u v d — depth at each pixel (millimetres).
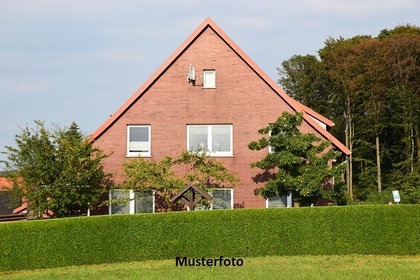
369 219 23766
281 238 23641
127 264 22531
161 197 30172
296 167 27875
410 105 57406
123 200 28875
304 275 19266
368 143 61656
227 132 30797
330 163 29922
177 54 31016
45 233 22375
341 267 20875
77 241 22609
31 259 22172
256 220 23625
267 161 27984
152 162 29453
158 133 30875
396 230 23688
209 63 30953
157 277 19328
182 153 29625
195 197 28062
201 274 19734
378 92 61219
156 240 23281
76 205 28984
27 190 27766
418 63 59500
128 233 23156
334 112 69062
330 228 23750
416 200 43000
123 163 29281
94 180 28578
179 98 30938
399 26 67125
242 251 23500
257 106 30609
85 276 19969
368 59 62156
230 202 30219
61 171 27797
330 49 66938
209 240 23438
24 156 27859
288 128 28016
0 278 20266
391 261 22188
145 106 31000
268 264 21609
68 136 28609
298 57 75375
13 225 22125
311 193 27391
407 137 57719
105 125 30875
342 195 29578
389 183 60938
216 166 29453
